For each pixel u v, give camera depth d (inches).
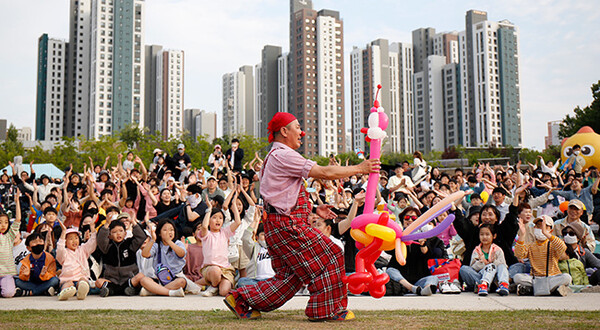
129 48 5521.7
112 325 180.9
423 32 6505.9
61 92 5659.5
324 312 181.2
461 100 5856.3
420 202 484.7
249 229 352.8
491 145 3083.2
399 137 6141.7
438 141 5974.4
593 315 203.0
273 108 6097.4
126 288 324.5
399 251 186.4
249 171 602.2
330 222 311.6
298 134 191.5
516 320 189.3
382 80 6023.6
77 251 329.4
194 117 7839.6
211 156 692.1
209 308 244.1
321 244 181.2
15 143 2417.6
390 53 6176.2
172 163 697.6
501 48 5644.7
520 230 318.7
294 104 5565.9
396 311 218.4
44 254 331.0
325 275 181.2
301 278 182.5
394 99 6107.3
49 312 223.5
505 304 257.4
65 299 297.0
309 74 5492.1
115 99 5428.2
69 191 590.9
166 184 612.7
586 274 333.4
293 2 5777.6
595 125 1485.0
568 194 537.3
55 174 894.4
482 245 335.6
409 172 657.6
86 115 5703.7
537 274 310.3
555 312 213.3
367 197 192.2
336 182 607.5
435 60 6033.5
